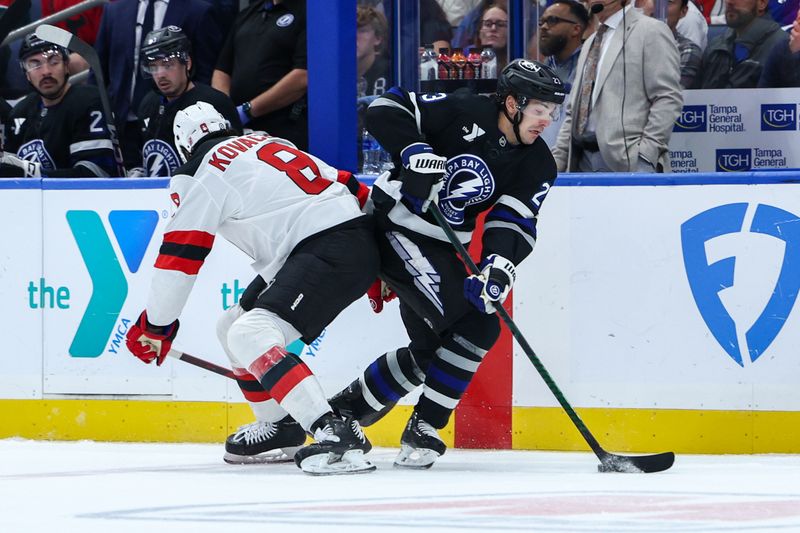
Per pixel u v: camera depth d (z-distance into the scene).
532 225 11.43
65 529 6.96
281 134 16.75
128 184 13.96
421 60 18.20
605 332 13.33
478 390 13.62
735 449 13.17
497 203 11.51
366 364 13.62
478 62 18.03
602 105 16.14
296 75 16.59
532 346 13.46
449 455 13.10
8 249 14.27
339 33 13.70
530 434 13.52
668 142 16.11
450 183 11.29
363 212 11.66
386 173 11.60
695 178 13.12
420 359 11.83
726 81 17.45
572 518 7.43
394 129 11.11
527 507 7.97
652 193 13.20
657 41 15.96
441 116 11.18
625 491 9.06
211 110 11.70
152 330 11.21
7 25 19.12
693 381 13.21
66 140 16.30
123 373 14.15
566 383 13.43
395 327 13.55
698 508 7.94
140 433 14.16
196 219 11.09
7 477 10.20
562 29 17.41
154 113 15.88
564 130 16.77
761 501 8.38
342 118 13.83
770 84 17.36
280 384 10.53
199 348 13.93
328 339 13.69
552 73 11.15
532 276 13.41
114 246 14.05
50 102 16.31
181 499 8.47
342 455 10.52
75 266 14.15
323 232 11.01
